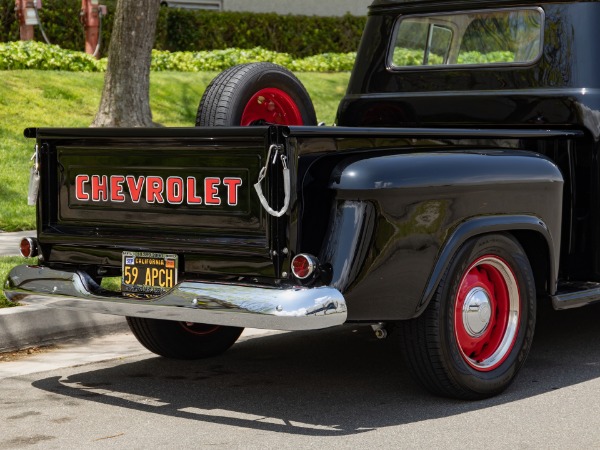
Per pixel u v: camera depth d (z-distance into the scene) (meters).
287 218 5.47
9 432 5.68
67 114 15.28
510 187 6.24
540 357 7.36
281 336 8.09
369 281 5.61
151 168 5.93
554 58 7.29
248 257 5.61
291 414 5.98
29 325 7.55
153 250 5.95
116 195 6.09
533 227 6.37
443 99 7.78
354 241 5.54
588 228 7.13
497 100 7.51
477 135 6.35
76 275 6.22
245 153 5.54
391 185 5.63
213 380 6.77
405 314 5.78
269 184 5.46
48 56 17.11
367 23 8.33
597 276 7.15
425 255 5.80
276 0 25.28
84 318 7.90
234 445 5.40
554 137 6.96
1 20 19.58
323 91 18.72
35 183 6.41
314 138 5.57
